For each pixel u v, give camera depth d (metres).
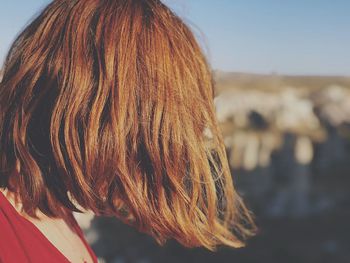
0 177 1.09
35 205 1.08
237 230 1.55
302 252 10.48
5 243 0.99
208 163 1.11
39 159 1.09
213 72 1.20
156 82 1.05
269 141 17.55
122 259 8.73
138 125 1.04
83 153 1.03
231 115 22.09
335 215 12.57
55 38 1.09
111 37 1.05
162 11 1.12
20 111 1.08
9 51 1.15
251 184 14.01
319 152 16.80
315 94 25.03
